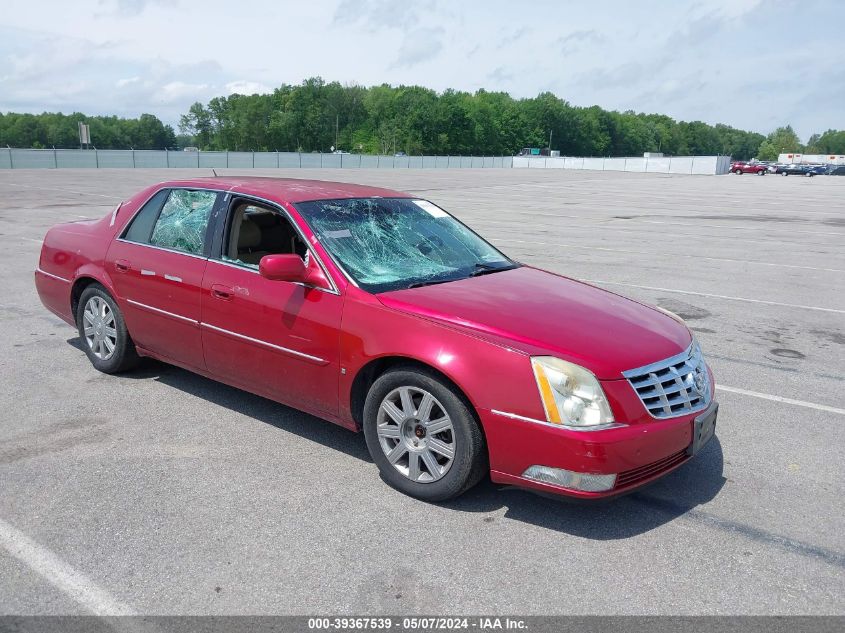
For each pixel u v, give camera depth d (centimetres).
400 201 482
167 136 16762
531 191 3297
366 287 376
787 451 430
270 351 404
